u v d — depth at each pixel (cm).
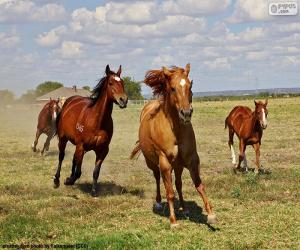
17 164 1536
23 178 1253
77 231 733
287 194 972
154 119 761
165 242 665
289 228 720
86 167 1464
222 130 2922
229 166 1429
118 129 3134
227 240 667
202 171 1331
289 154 1691
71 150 1950
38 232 721
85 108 1020
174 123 714
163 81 754
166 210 866
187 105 679
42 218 805
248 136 1259
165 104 732
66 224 771
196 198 963
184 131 716
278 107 5803
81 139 1011
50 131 1752
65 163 1541
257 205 880
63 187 1112
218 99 10406
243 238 676
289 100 8169
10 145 2252
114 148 1995
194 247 642
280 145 1967
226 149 1906
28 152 1894
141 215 832
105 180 1215
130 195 1009
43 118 1766
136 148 968
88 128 991
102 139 995
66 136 1080
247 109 1399
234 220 776
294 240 665
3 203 930
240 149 1298
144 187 1097
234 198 952
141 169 1405
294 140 2170
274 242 660
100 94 988
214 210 852
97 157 1021
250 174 1127
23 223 767
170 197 744
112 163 1547
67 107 1095
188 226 750
